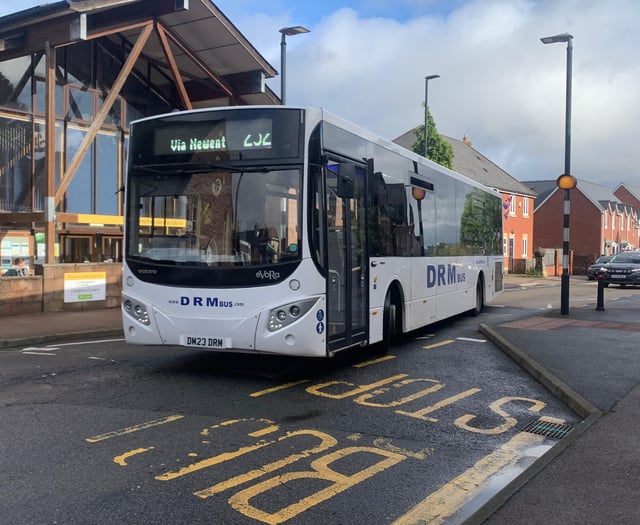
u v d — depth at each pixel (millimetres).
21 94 19562
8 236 19312
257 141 7617
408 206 10891
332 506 4289
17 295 14938
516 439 5863
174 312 7785
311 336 7430
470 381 8242
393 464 5129
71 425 6059
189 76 23125
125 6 17859
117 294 17094
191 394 7340
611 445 5316
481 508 4055
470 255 15148
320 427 6098
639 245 87875
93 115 21656
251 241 7512
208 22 19641
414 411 6742
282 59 20141
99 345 11328
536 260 46812
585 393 7137
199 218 7766
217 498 4387
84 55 21359
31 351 10703
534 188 77438
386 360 9672
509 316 16094
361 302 8820
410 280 10859
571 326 13031
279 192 7512
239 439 5680
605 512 3982
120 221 19312
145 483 4633
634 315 15445
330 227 7910
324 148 7801
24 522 3984
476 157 56156
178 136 7934
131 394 7328
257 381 8078
